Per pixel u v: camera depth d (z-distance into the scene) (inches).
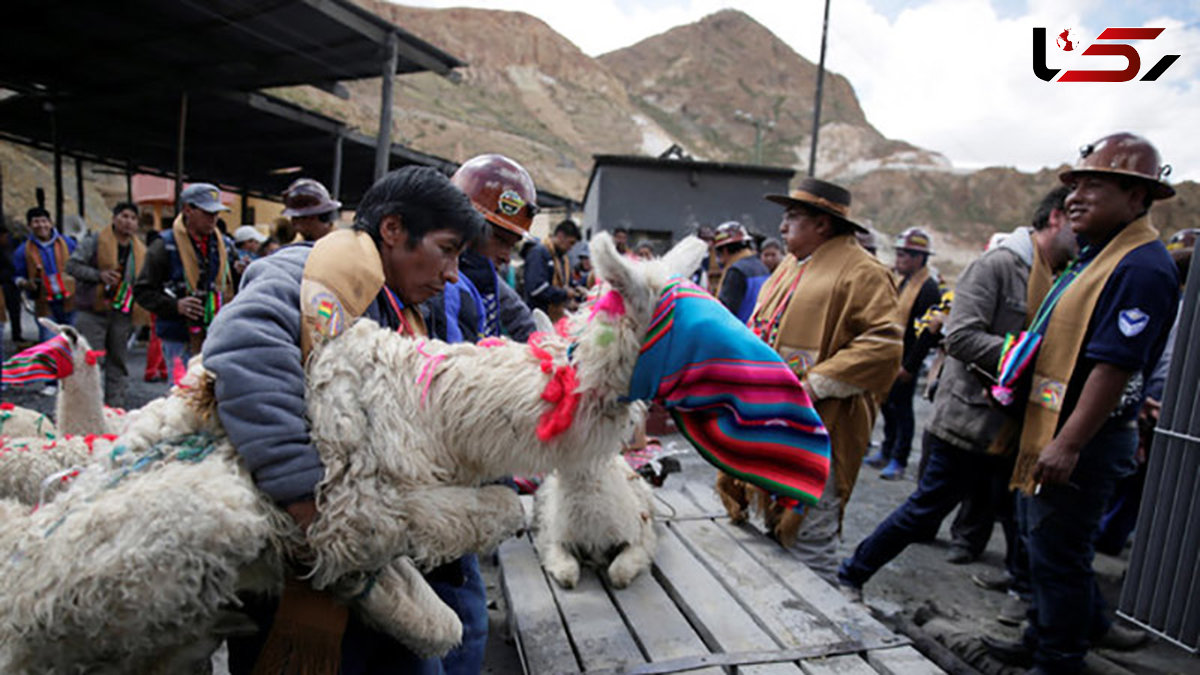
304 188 169.0
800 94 7549.2
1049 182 4466.0
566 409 50.6
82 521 43.7
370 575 51.2
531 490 141.2
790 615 95.5
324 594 51.5
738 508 131.3
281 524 47.9
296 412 48.3
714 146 6053.2
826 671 82.0
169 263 203.9
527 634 92.9
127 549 41.9
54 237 359.9
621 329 52.9
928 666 82.6
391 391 50.4
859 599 138.5
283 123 526.6
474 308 91.4
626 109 6018.7
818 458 54.2
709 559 115.3
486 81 5036.9
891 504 221.9
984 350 128.0
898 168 5014.8
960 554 177.5
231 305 51.6
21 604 43.6
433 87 3828.7
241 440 46.6
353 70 385.4
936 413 139.6
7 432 99.7
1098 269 102.5
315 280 53.5
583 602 103.6
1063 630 109.3
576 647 89.7
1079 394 104.5
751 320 145.1
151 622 43.4
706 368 53.9
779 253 329.7
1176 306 97.7
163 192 855.1
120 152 706.2
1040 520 108.9
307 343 51.8
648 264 57.8
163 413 52.5
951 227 4232.3
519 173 101.0
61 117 538.6
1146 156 98.8
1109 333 97.7
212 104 473.1
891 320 122.6
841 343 126.3
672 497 149.9
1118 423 106.0
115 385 229.5
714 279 374.3
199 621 46.9
